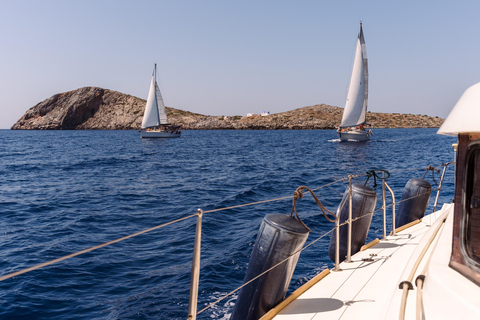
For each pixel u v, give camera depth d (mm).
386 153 46906
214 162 37500
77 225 12938
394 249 5477
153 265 8797
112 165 35531
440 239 2410
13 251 10172
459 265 1934
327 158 40750
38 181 24750
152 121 99938
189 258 9148
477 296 1761
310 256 8836
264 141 85188
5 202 17266
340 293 4059
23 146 69562
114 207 15969
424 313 1966
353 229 5555
